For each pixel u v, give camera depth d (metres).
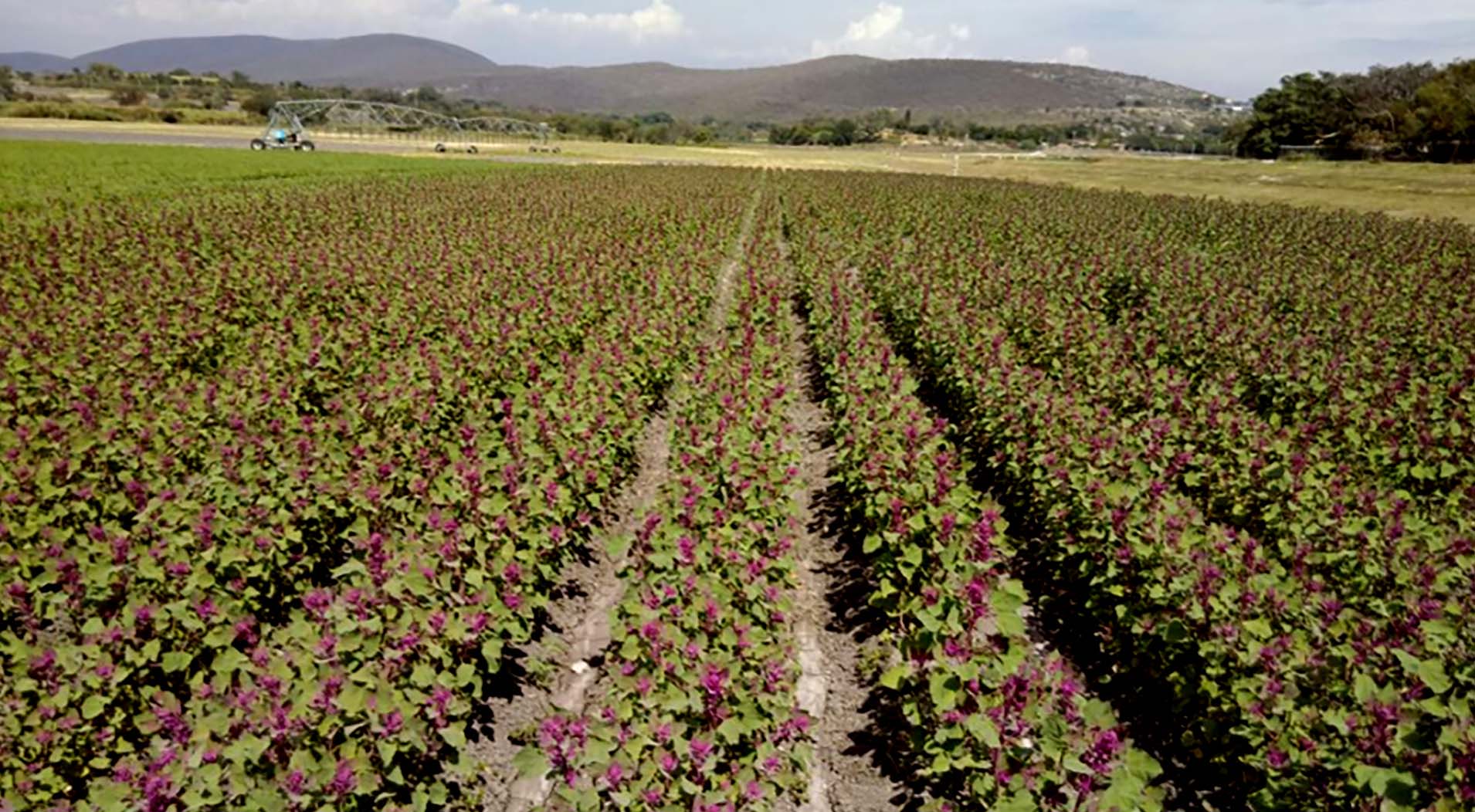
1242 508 9.77
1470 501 9.52
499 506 8.39
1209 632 6.95
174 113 134.25
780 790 6.48
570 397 11.69
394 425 11.28
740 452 10.39
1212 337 15.72
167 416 10.66
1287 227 33.81
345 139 123.38
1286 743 5.92
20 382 11.80
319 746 5.75
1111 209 40.94
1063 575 9.41
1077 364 14.72
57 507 8.74
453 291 18.34
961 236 31.20
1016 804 5.42
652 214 35.31
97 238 24.39
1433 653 6.61
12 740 5.95
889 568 8.65
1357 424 11.48
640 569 8.41
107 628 6.73
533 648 8.77
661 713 6.36
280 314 17.06
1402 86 111.12
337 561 9.55
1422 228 33.81
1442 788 5.31
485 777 7.10
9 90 195.88
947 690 6.34
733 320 18.56
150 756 6.52
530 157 94.25
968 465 10.98
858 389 12.80
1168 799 7.05
